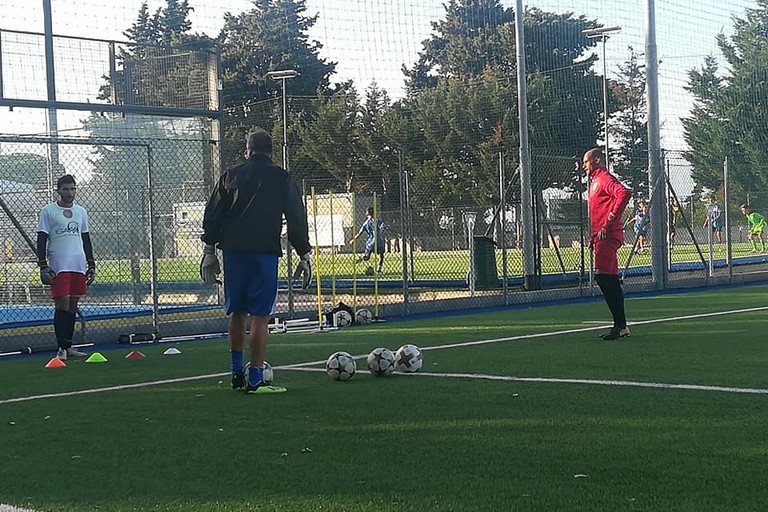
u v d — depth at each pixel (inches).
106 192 599.2
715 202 1064.2
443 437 191.3
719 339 358.0
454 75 1966.0
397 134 1761.8
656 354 317.4
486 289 729.6
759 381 252.4
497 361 312.2
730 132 1182.3
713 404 218.4
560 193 793.6
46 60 518.3
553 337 387.9
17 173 593.9
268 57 1828.2
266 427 209.9
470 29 1987.0
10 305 637.9
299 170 1739.7
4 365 372.2
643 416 205.9
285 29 1831.9
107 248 601.0
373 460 173.6
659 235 714.8
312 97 1793.8
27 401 264.5
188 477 166.7
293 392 260.2
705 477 153.3
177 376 309.1
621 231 370.6
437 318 532.4
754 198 1041.5
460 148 1780.3
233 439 198.2
